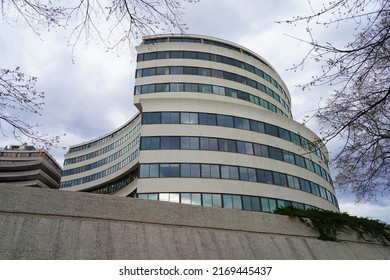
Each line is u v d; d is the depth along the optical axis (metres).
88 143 66.75
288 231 10.77
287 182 30.34
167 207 8.70
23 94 5.74
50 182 77.62
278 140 32.44
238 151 29.70
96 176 58.34
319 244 10.98
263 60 48.06
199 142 29.08
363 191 7.98
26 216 6.72
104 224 7.39
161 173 27.33
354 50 5.14
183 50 38.19
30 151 77.56
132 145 49.34
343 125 6.34
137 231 7.66
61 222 6.91
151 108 30.14
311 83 5.64
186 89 35.50
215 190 27.17
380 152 7.10
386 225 14.40
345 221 12.52
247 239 9.34
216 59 38.88
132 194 39.09
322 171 35.56
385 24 5.16
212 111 30.95
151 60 37.22
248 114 32.22
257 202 27.80
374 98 6.20
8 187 6.88
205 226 9.02
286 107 46.88
